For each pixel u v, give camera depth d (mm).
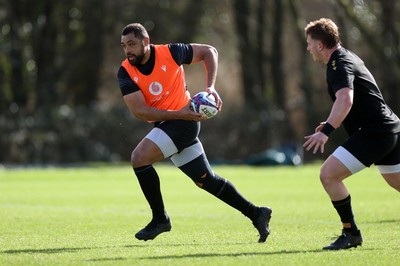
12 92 133375
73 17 137250
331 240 30953
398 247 28344
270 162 108750
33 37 133875
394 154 28219
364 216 40688
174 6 143250
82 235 33719
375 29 139250
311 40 28125
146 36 29062
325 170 27594
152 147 28953
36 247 29688
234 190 29719
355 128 27797
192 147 29719
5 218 41719
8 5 131375
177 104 29844
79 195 61031
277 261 25281
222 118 129625
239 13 147625
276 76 148250
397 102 133875
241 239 31859
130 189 67812
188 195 59531
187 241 31344
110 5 137000
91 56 139250
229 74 181250
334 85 27156
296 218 40656
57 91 136250
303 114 141875
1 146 116250
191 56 30031
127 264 24953
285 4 146625
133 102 29125
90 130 123625
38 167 115188
